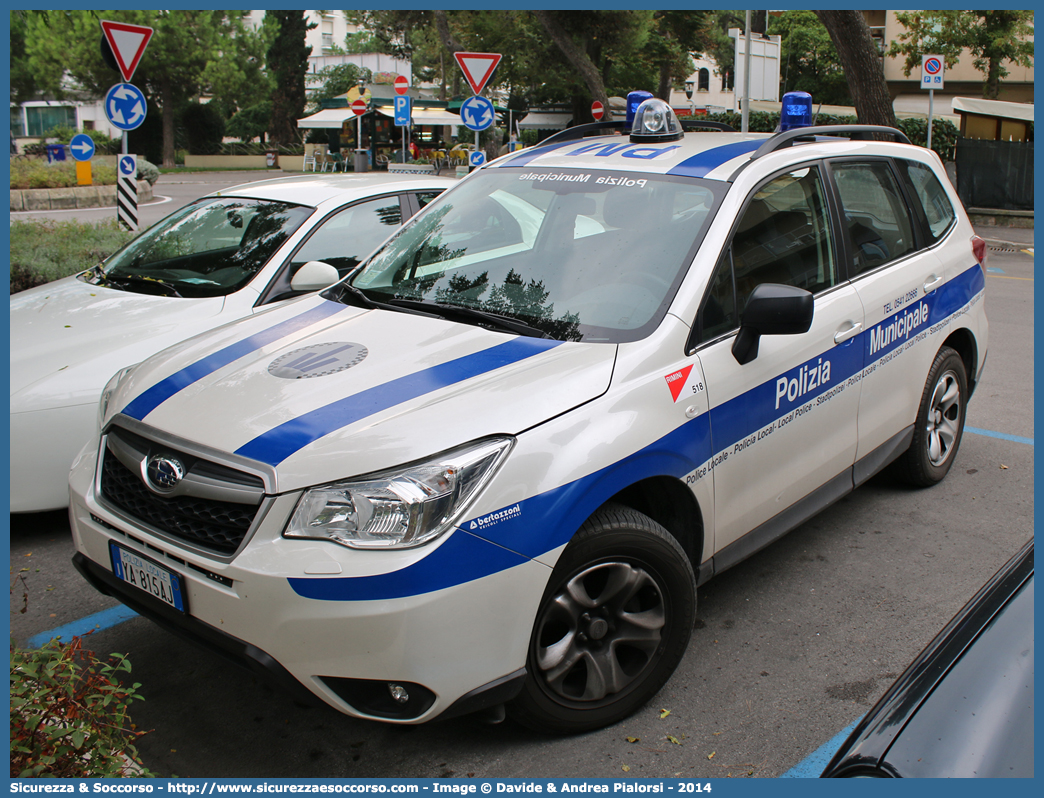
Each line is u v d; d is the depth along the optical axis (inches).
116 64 350.6
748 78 687.7
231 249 197.3
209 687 119.0
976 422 233.8
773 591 144.3
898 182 169.8
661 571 108.2
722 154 138.5
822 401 136.9
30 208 812.0
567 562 99.5
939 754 55.6
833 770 58.9
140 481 102.5
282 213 202.1
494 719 99.6
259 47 1908.2
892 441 164.6
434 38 1898.4
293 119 2177.7
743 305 123.4
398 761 104.0
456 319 123.0
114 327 172.1
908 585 146.1
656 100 151.8
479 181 153.6
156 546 98.3
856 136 172.7
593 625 103.6
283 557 89.3
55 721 88.2
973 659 62.2
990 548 159.6
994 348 318.0
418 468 91.4
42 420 153.9
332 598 87.6
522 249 133.6
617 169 139.7
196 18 1795.0
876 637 130.3
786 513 134.7
